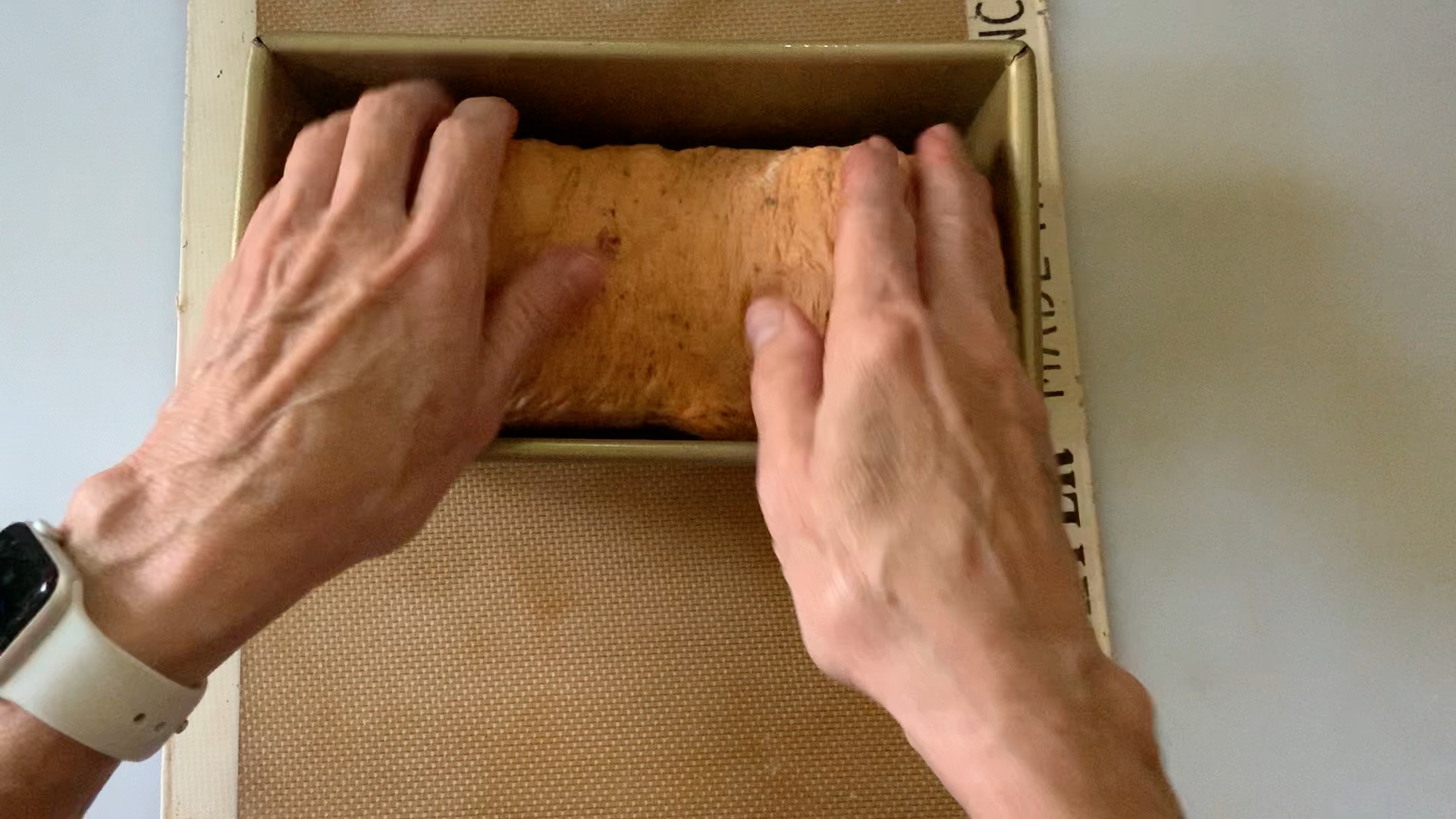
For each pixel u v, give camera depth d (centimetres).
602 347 40
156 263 49
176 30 50
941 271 37
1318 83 50
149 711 35
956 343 36
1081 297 49
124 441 48
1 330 48
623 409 41
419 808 46
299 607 47
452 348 36
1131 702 33
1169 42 50
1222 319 49
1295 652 47
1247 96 50
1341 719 47
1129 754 32
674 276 40
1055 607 33
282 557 35
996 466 34
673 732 46
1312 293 49
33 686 33
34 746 34
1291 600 47
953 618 32
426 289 36
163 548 34
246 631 36
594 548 47
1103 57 50
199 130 49
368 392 36
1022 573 33
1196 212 49
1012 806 31
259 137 39
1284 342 49
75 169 49
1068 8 51
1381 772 47
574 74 41
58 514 47
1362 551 48
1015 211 40
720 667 47
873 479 33
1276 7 51
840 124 43
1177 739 47
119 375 48
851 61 40
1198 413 48
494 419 38
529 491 47
